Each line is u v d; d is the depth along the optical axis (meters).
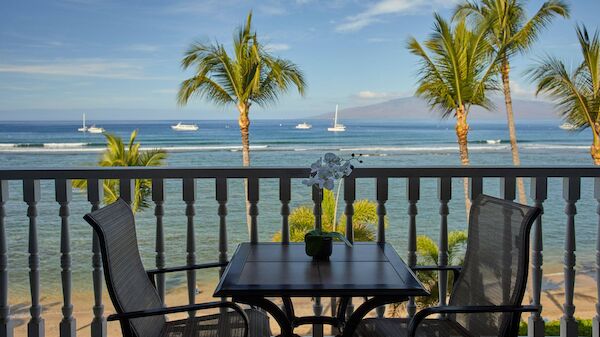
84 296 10.57
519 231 2.00
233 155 40.66
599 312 2.86
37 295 2.69
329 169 2.45
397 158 39.25
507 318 1.96
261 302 1.95
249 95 16.19
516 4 13.96
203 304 1.93
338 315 2.53
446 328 2.29
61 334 2.69
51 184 24.69
